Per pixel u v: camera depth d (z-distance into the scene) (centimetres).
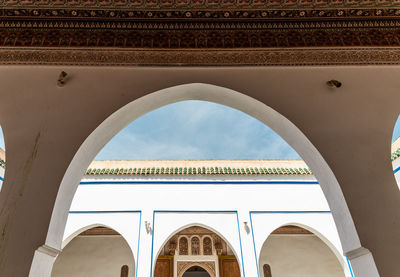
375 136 163
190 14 186
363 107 171
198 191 498
